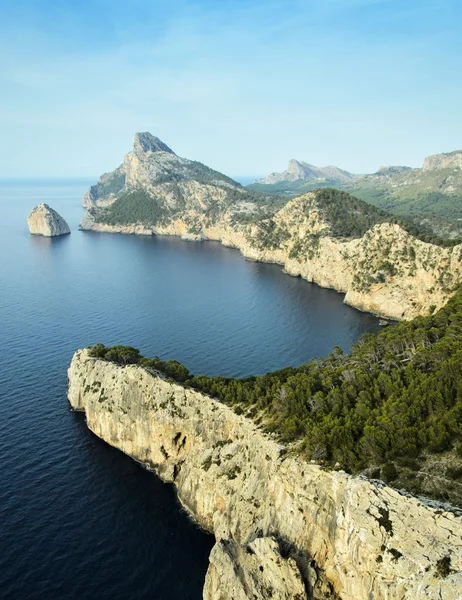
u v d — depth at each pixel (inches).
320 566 1905.8
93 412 3410.4
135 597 2123.5
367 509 1700.3
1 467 2997.0
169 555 2368.4
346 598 1770.4
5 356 4694.9
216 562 2119.8
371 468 1908.2
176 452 3006.9
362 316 6550.2
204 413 2891.2
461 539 1459.2
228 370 4392.2
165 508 2723.9
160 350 4881.9
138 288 7741.1
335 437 2122.3
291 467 2121.1
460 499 1626.5
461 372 2283.5
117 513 2655.0
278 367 4485.7
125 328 5585.6
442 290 5890.8
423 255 6466.5
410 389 2351.1
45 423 3528.5
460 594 1362.0
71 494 2787.9
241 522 2310.5
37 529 2492.6
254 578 1972.2
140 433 3147.1
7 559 2288.4
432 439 1935.3
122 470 3058.6
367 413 2308.1
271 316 6279.5
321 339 5369.1
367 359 3171.8
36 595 2110.0
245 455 2539.4
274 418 2593.5
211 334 5433.1
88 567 2269.9
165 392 3095.5
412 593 1469.0
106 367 3558.1
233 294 7514.8
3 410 3673.7
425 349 2839.6
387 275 6766.7
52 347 4945.9
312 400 2615.7
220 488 2536.9
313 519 1950.1
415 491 1707.7
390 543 1588.3
